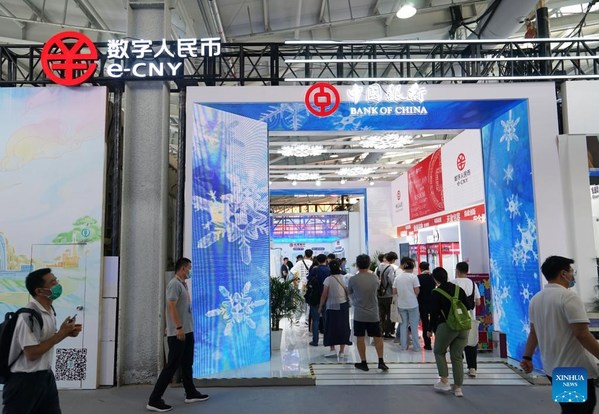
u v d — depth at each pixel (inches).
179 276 185.8
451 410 173.0
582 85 233.9
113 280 218.2
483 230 320.5
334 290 254.4
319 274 295.6
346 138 420.8
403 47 277.9
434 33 346.6
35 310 113.6
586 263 222.8
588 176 228.4
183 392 201.3
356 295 229.9
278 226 746.8
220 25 299.7
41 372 111.9
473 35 335.9
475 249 318.7
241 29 335.9
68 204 219.0
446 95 234.4
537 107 231.8
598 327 211.2
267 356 250.4
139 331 220.4
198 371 215.6
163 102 230.5
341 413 170.7
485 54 282.7
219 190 235.6
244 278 242.7
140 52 228.2
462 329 186.7
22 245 216.7
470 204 354.6
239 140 245.9
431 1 305.4
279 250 741.3
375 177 616.4
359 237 729.6
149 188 228.2
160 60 231.6
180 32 336.2
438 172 425.7
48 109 223.6
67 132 222.4
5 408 108.7
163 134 228.5
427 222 465.4
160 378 176.1
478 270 317.1
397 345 290.4
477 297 247.1
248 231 247.4
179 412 174.1
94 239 216.8
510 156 248.7
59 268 215.6
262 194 255.4
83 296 214.2
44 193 219.5
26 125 222.7
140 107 232.8
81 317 213.0
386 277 316.2
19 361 109.7
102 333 215.6
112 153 233.9
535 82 233.6
